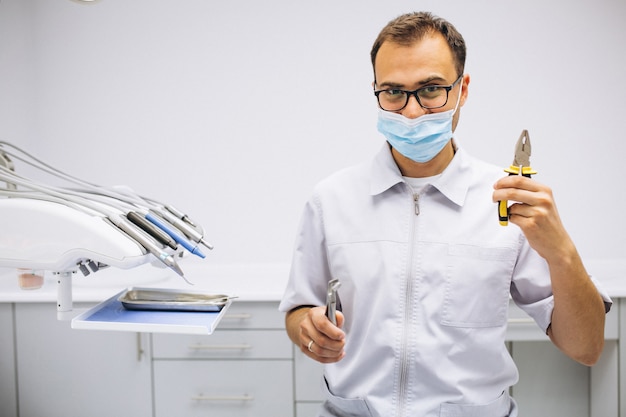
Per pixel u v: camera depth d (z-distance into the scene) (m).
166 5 2.32
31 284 2.08
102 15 2.33
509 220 0.88
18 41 2.27
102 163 2.40
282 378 2.04
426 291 1.06
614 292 1.92
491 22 2.27
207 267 2.41
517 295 1.12
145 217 0.85
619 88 2.28
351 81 2.34
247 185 2.39
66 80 2.36
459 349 1.05
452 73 1.01
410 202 1.11
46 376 2.07
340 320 0.92
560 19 2.26
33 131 2.38
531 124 2.30
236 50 2.34
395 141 1.05
